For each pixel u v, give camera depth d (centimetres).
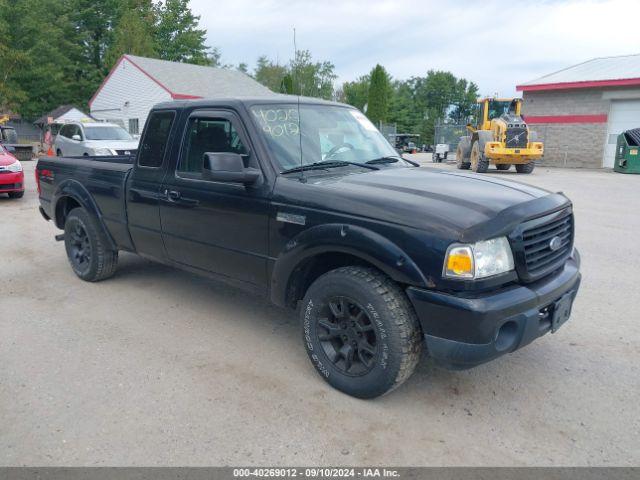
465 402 334
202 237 420
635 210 1047
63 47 4462
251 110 394
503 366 382
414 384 356
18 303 507
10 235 817
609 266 635
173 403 330
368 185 346
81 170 552
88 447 287
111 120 3516
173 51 4881
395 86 9294
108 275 567
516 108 2117
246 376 366
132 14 4372
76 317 473
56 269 625
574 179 1734
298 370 375
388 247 300
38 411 321
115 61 4228
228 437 296
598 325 455
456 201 315
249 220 378
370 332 325
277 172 370
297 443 291
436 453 284
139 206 476
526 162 1973
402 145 4828
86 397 337
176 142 439
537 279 323
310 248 337
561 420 314
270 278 378
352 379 333
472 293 288
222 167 351
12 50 3725
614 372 373
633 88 2217
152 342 421
